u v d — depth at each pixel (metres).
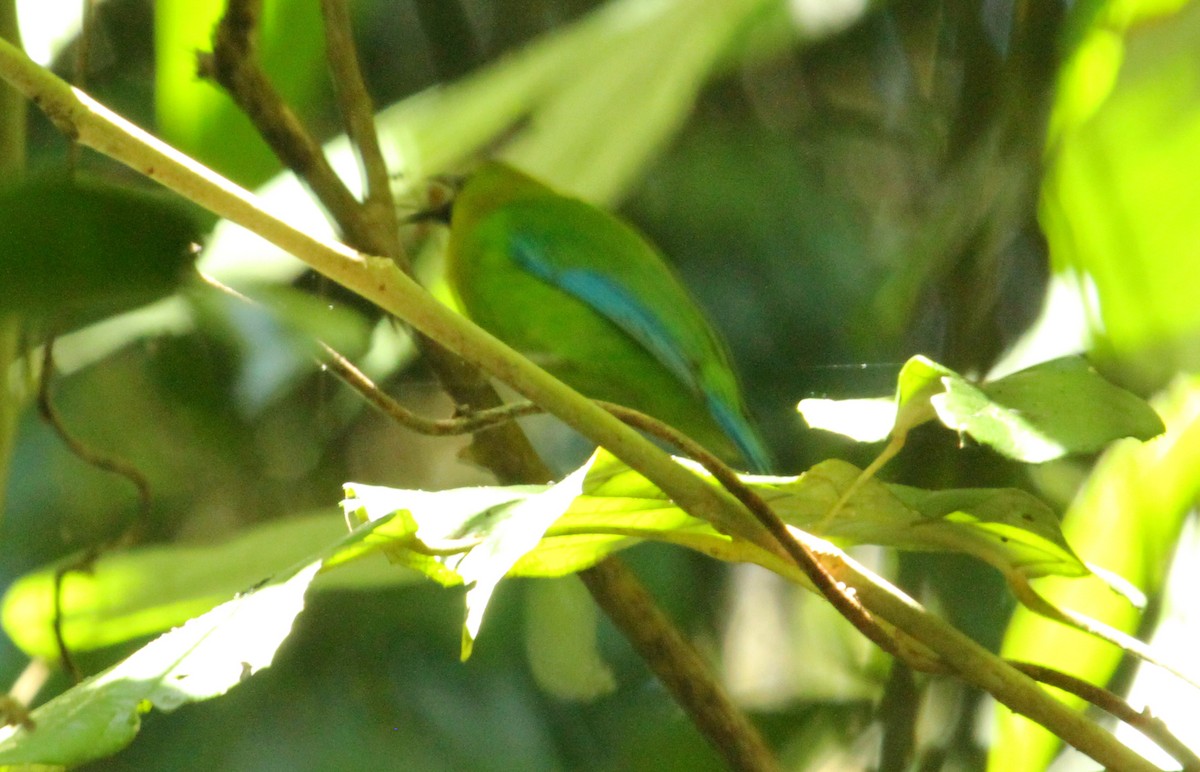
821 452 3.97
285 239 2.53
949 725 3.87
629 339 3.92
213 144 3.75
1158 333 3.71
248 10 3.72
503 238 3.93
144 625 3.73
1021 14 3.83
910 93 4.00
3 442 3.37
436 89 3.89
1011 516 2.99
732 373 3.93
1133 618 3.75
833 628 3.94
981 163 3.85
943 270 3.86
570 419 2.73
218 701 4.01
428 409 3.95
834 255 4.01
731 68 3.91
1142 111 3.70
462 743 3.99
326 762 3.99
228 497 3.97
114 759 4.00
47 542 3.97
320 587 3.74
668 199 4.03
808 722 3.89
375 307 3.76
